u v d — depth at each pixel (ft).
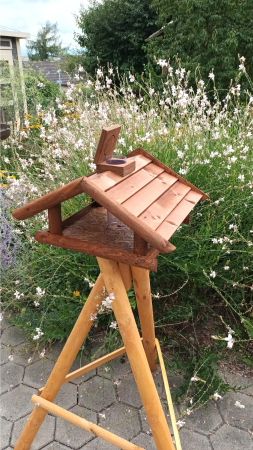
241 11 27.27
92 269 7.43
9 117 22.02
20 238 8.89
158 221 3.50
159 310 7.61
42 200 3.34
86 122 10.00
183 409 5.90
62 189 3.18
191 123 9.82
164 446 4.19
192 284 7.86
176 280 7.86
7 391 6.39
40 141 11.60
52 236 3.70
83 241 3.54
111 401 6.13
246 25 27.81
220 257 7.65
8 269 8.36
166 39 32.14
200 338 7.27
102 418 5.81
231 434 5.52
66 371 4.80
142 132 9.93
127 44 49.44
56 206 3.58
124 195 3.52
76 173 9.57
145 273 4.51
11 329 7.98
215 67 25.72
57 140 10.49
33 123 16.74
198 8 27.32
